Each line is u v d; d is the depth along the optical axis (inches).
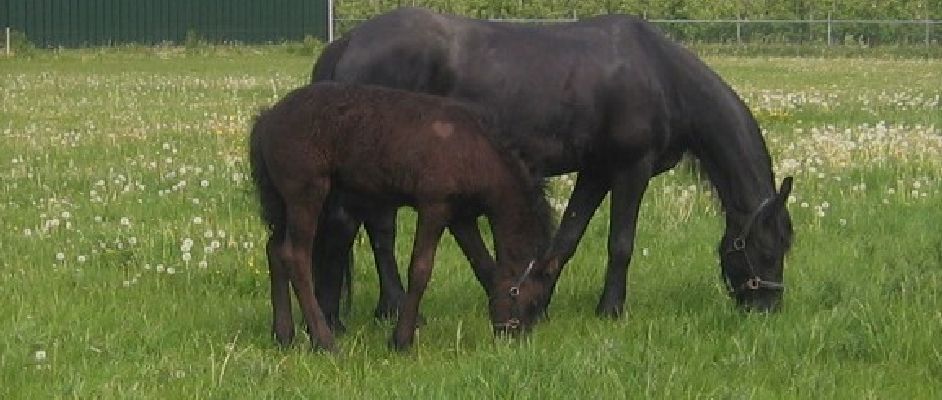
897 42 2094.0
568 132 368.8
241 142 721.0
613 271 378.6
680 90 379.6
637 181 377.7
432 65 358.6
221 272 409.4
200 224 479.5
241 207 513.0
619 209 378.9
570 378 286.2
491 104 361.4
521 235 328.8
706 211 513.7
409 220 495.5
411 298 325.1
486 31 368.8
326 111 318.7
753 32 2112.5
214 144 714.8
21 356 309.9
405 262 435.8
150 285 395.9
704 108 379.6
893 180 584.1
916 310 341.4
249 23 2049.7
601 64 370.0
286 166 319.9
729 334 340.5
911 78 1362.0
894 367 307.6
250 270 409.7
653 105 373.7
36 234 457.1
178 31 2000.5
